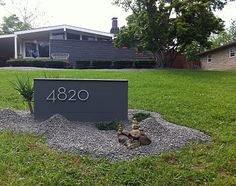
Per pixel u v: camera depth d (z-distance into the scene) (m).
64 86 8.29
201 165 5.25
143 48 25.12
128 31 24.89
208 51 33.41
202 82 15.59
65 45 28.53
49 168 4.89
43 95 8.23
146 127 6.82
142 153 5.64
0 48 31.41
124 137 6.14
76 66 26.33
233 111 9.27
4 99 10.90
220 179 4.73
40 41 31.03
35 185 4.37
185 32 22.97
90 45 29.38
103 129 7.46
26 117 8.18
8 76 16.39
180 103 10.38
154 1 23.36
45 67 24.66
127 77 16.56
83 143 6.05
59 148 5.80
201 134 6.81
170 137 6.43
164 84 14.44
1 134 6.52
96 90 8.35
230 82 15.89
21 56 30.09
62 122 7.06
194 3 23.41
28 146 5.86
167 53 26.16
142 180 4.66
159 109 9.57
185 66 33.16
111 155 5.53
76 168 4.95
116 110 8.37
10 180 4.48
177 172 4.88
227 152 5.75
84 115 8.31
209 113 9.01
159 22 23.52
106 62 26.45
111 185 4.52
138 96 11.53
